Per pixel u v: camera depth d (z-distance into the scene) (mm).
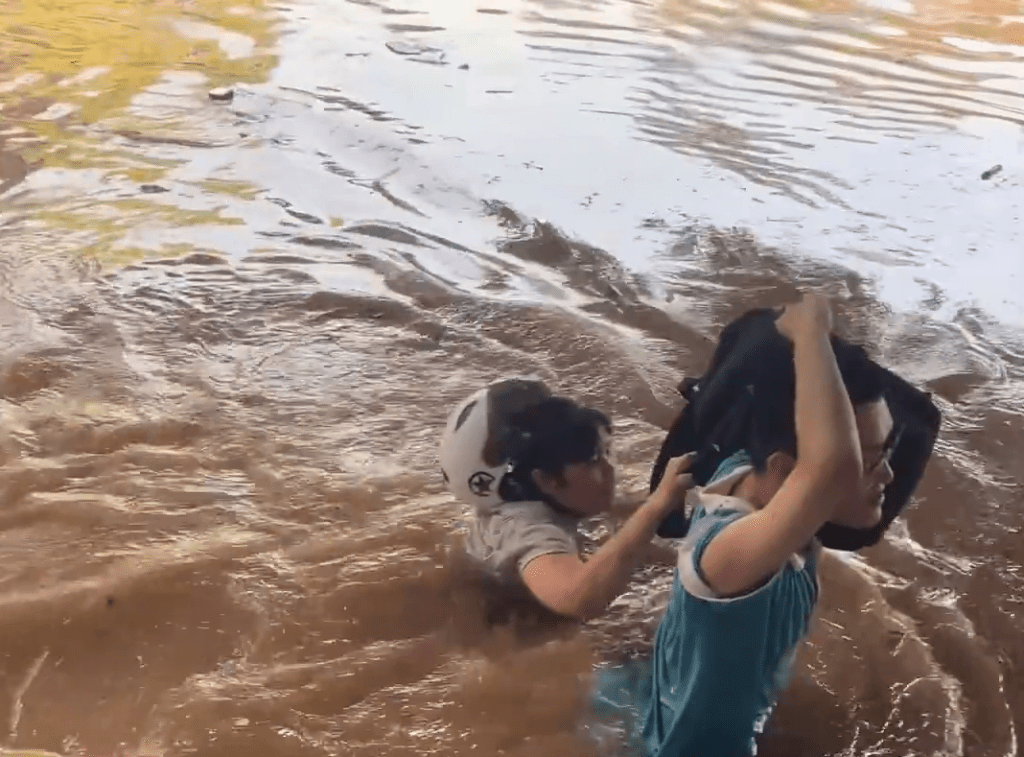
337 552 3316
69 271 5031
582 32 8938
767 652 2311
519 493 2941
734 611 2150
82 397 4062
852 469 1983
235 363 4383
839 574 3264
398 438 3947
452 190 6113
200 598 3127
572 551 2846
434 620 3082
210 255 5277
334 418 4047
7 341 4387
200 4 9375
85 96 7270
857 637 3039
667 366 4492
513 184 6195
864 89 7816
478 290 5062
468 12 9398
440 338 4645
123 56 8062
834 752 2699
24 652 2934
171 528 3398
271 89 7508
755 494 2201
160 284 4965
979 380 4422
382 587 3178
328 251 5395
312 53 8281
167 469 3695
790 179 6363
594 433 2922
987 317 4957
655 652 2557
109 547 3301
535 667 2928
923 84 7938
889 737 2748
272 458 3777
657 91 7684
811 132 7051
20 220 5543
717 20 9336
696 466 2418
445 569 3252
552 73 8000
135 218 5637
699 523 2229
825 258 5438
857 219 5895
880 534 2355
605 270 5262
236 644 2990
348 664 2930
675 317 4859
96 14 8984
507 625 3066
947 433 4059
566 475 2896
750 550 2033
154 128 6809
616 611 3135
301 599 3131
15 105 7062
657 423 4098
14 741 2682
